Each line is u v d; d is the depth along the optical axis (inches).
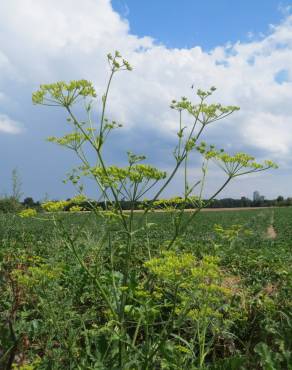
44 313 20.9
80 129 22.3
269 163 22.0
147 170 20.7
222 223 194.7
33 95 23.0
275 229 177.9
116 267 27.7
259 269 45.6
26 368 17.4
